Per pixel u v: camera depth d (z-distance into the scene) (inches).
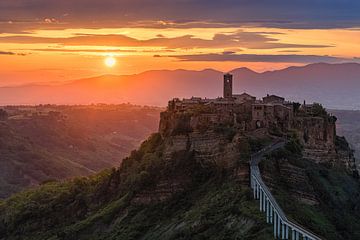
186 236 6781.5
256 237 6003.9
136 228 7726.4
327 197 7544.3
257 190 6692.9
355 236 6934.1
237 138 7657.5
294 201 6865.2
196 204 7440.9
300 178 7372.1
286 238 5841.5
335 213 7283.5
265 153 7460.6
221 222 6614.2
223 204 6943.9
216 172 7736.2
